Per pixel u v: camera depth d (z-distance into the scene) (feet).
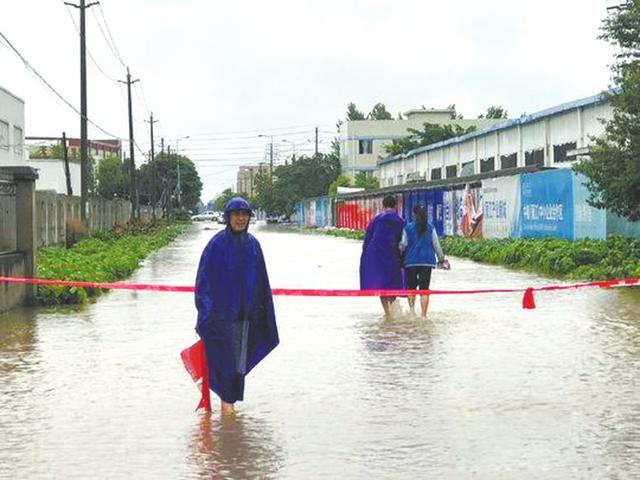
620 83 67.05
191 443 21.62
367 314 46.34
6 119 146.72
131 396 26.96
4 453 20.84
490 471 18.98
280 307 49.85
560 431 22.16
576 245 75.51
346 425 23.11
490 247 94.58
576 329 39.73
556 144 127.54
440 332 39.29
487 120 306.14
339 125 341.82
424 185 142.31
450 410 24.50
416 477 18.66
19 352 35.24
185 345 36.91
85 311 49.49
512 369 30.25
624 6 69.62
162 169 366.22
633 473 18.76
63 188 240.12
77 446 21.42
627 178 65.77
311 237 183.52
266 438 22.00
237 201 24.22
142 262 96.43
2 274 48.16
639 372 29.48
